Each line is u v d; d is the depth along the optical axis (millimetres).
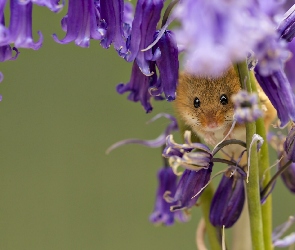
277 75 547
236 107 531
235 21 501
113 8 551
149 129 955
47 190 967
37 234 961
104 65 959
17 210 965
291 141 554
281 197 921
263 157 563
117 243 961
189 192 560
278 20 549
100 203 966
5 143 967
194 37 502
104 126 965
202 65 500
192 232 951
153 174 967
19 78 964
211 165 557
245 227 595
